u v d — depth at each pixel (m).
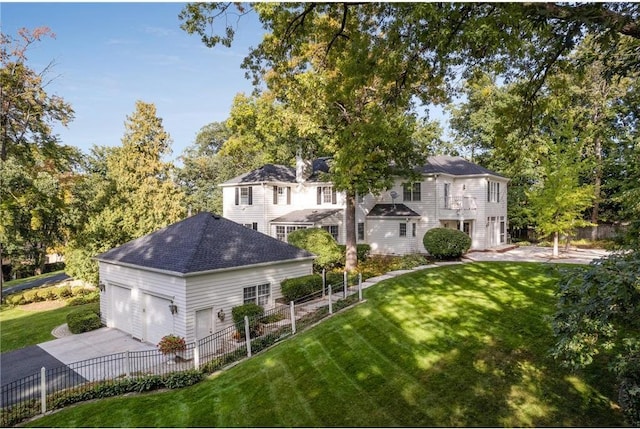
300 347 10.28
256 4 9.77
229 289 13.09
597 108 25.00
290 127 17.25
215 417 7.67
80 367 10.65
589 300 4.58
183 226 15.56
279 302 14.94
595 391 6.93
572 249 26.23
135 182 24.69
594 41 8.12
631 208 9.12
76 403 9.08
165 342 11.42
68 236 25.78
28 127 25.28
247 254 14.13
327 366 9.05
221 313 12.70
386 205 26.69
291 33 10.30
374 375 8.40
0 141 24.19
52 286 25.91
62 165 29.34
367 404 7.41
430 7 6.86
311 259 16.23
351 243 20.84
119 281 14.72
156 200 23.27
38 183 23.12
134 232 21.86
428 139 31.14
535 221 23.84
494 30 6.77
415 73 9.07
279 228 27.23
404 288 14.53
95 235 21.53
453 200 25.75
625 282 4.10
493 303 12.02
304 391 8.15
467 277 15.49
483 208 25.88
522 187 31.95
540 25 7.41
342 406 7.45
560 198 21.17
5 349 13.44
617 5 6.78
